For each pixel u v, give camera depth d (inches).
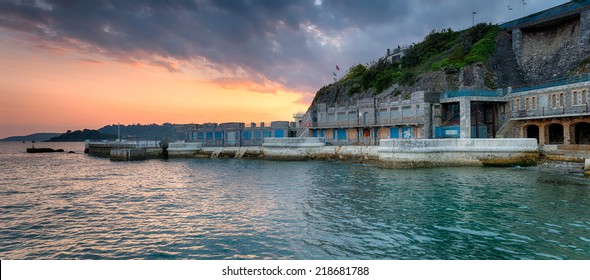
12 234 741.3
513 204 877.2
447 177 1312.7
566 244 602.5
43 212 941.2
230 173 1690.5
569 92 1684.3
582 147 1470.2
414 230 697.0
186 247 638.5
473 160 1610.5
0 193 1259.8
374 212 836.0
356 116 2596.0
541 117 1742.1
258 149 2566.4
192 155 2866.6
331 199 991.0
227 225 766.5
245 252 605.3
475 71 2442.2
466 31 2984.7
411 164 1562.5
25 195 1213.7
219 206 952.3
